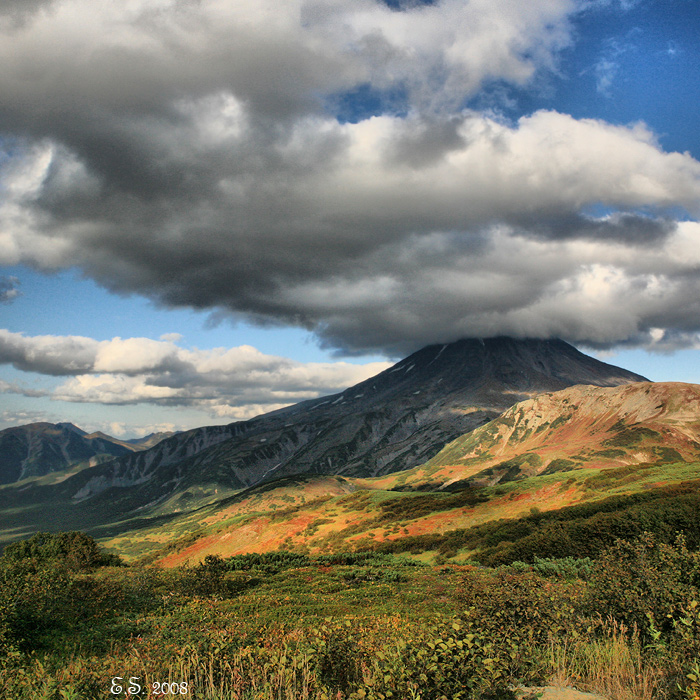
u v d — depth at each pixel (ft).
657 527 120.88
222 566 117.60
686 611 27.91
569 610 34.17
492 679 21.95
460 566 158.81
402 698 21.16
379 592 104.42
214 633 39.86
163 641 46.44
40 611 57.26
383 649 27.50
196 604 85.05
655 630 27.45
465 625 27.86
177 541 372.79
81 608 64.69
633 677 23.70
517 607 34.06
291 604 90.63
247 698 26.58
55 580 66.90
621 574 35.17
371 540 246.06
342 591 108.58
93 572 127.03
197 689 27.91
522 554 145.28
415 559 196.44
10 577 65.51
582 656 27.68
